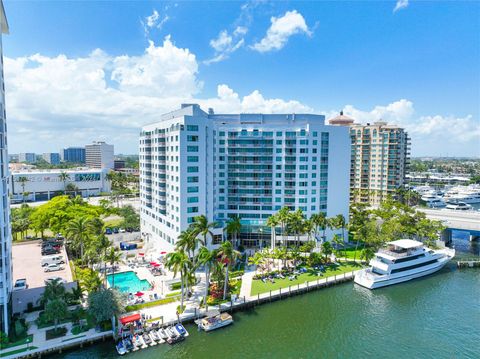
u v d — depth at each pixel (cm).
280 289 6950
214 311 5991
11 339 4991
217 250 6519
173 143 8744
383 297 7219
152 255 9338
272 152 10262
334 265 8825
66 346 4969
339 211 11006
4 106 5450
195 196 8656
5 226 5200
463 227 11094
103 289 5688
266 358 5000
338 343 5431
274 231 9962
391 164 16538
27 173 18762
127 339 5191
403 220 10500
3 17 5381
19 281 6159
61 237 9944
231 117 10931
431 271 8631
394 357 5094
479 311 6625
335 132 10719
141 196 11812
